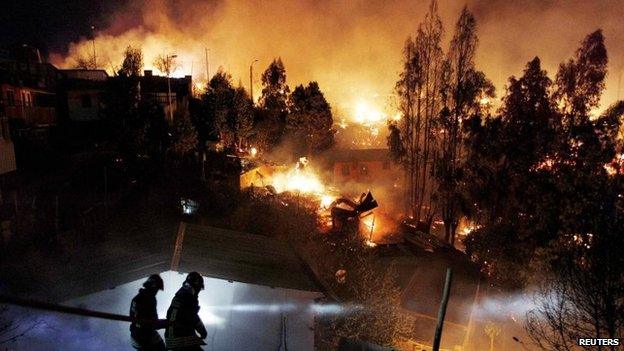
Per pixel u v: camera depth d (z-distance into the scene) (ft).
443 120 147.74
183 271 39.45
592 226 55.01
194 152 126.00
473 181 128.16
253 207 100.94
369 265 72.08
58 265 43.93
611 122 111.75
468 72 145.89
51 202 71.10
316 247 85.56
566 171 93.66
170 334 19.95
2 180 79.46
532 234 86.07
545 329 62.80
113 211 75.92
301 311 42.63
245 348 41.04
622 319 47.01
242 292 40.88
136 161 98.17
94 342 37.01
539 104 120.98
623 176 72.02
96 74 149.38
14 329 35.19
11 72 118.42
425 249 103.04
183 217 84.33
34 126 111.96
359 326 55.62
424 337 74.28
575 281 50.24
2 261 50.42
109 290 37.32
